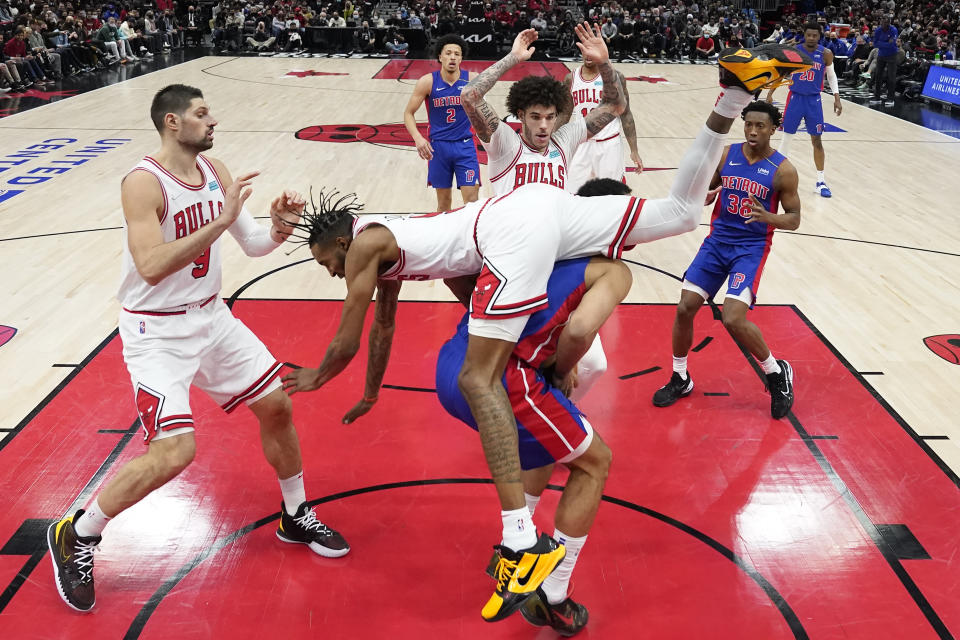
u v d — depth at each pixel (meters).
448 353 2.72
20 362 4.73
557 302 2.61
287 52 23.22
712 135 2.49
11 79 15.16
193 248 2.66
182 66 19.28
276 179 8.96
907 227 7.65
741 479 3.72
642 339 5.21
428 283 6.14
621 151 6.22
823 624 2.84
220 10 23.89
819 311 5.68
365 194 8.41
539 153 3.95
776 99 15.65
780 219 4.05
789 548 3.25
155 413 2.80
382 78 17.89
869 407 4.39
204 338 2.95
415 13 24.17
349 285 2.67
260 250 3.25
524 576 2.38
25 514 3.38
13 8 18.67
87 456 3.81
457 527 3.38
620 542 3.28
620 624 2.83
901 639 2.77
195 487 3.62
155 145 10.51
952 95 14.88
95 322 5.31
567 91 3.80
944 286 6.20
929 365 4.89
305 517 3.21
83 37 18.45
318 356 4.87
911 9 22.58
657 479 3.72
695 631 2.80
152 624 2.81
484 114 3.78
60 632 2.77
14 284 5.91
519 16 24.14
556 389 2.67
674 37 23.38
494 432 2.44
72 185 8.56
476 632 2.80
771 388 4.30
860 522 3.42
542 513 3.46
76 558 2.85
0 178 8.82
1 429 4.02
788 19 24.34
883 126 12.92
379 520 3.42
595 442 2.69
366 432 4.09
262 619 2.84
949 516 3.47
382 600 2.95
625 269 2.67
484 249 2.51
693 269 4.34
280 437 3.12
